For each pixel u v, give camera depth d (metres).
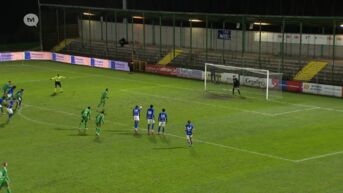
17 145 52.56
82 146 52.16
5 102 70.38
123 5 131.88
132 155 49.00
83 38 136.25
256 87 85.44
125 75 101.06
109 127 60.28
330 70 89.38
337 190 39.56
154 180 41.97
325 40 98.44
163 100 76.12
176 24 121.69
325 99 78.06
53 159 47.72
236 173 43.62
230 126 60.53
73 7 121.94
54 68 110.62
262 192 39.22
